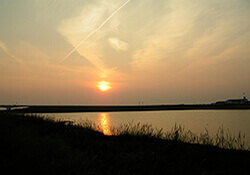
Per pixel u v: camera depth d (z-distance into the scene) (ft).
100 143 23.53
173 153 19.03
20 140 16.44
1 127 19.20
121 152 20.67
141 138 27.17
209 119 126.11
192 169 15.69
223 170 15.98
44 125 32.50
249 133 51.96
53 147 17.67
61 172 12.97
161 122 100.73
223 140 23.52
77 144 22.50
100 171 14.62
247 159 17.80
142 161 17.19
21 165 12.55
